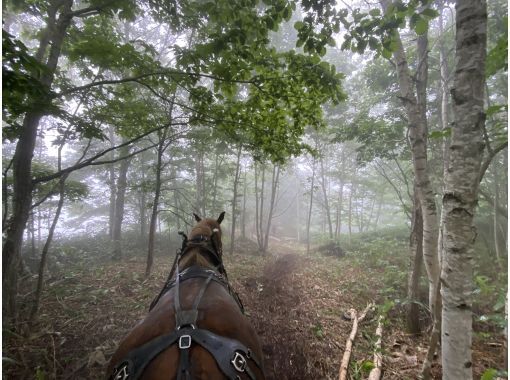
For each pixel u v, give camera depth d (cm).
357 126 955
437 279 429
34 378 368
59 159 587
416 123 466
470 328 222
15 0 438
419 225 559
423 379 350
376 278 877
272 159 654
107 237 1730
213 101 559
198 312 196
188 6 511
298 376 384
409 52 881
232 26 401
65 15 484
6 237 457
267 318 554
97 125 638
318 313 600
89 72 610
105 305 623
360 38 316
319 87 476
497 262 839
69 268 1013
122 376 159
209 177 1670
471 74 220
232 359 165
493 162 837
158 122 745
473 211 224
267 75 477
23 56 293
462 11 224
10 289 481
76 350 436
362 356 444
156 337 178
